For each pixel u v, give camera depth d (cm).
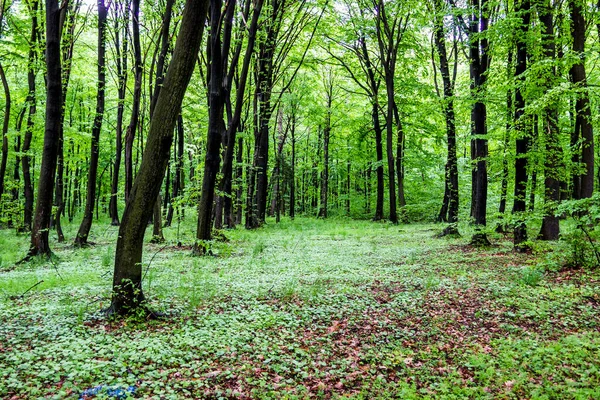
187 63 635
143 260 1263
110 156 3394
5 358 476
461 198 2642
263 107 2355
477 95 1438
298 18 2170
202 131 2352
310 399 427
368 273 1020
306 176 4938
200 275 979
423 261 1172
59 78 1264
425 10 1778
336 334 612
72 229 2552
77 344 518
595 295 733
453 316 687
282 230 2361
